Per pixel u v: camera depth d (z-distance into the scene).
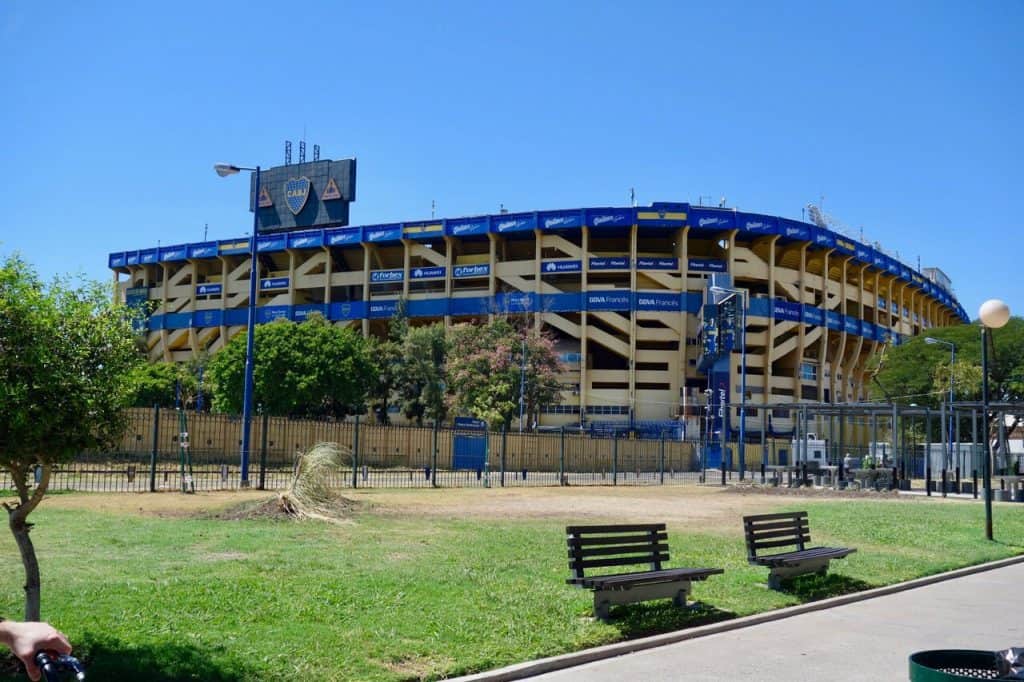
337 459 19.02
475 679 6.54
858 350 95.81
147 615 7.35
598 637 7.96
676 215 82.38
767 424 75.31
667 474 51.31
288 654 6.54
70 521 13.99
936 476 44.81
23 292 5.94
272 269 102.12
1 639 2.26
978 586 12.42
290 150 105.44
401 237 89.94
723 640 8.45
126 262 106.19
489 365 70.56
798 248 87.88
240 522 14.95
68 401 5.95
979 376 58.66
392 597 8.69
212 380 69.38
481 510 20.05
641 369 85.69
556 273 85.31
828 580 11.69
